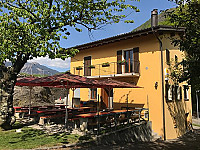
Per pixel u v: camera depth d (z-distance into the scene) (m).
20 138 6.69
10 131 7.66
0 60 6.89
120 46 13.84
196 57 4.62
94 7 8.69
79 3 8.14
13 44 6.73
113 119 9.32
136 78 12.59
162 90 11.33
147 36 12.31
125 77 13.16
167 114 11.48
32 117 10.91
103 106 14.58
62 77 7.62
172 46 12.78
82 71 16.45
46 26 7.46
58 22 7.79
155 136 11.05
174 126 12.18
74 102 12.71
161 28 11.13
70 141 6.60
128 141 9.17
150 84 11.84
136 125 9.97
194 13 4.87
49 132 7.75
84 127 8.06
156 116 11.35
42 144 6.12
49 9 7.75
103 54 14.97
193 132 14.69
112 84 9.16
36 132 7.68
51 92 20.33
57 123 9.76
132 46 13.08
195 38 4.69
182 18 5.08
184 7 5.03
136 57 12.74
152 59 11.91
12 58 7.19
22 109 12.12
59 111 10.54
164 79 11.56
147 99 11.88
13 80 8.20
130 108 12.04
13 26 6.80
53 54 7.25
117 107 13.47
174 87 12.74
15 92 15.63
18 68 8.27
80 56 16.88
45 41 6.87
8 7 7.29
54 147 5.92
